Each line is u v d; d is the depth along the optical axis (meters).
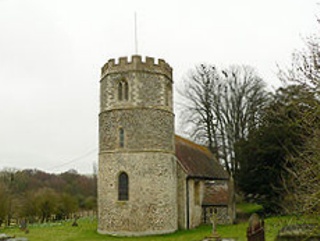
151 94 22.69
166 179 22.41
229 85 35.41
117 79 22.89
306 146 13.19
